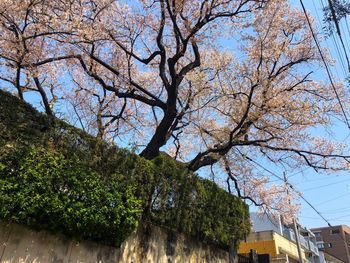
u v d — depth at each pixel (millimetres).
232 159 13062
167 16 10852
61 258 5992
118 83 12438
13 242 5371
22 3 7395
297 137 12031
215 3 10125
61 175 5996
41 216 5531
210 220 10328
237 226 11680
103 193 6508
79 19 8148
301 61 11625
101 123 11781
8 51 8438
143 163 8266
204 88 11180
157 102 10492
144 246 7863
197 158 10578
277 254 24562
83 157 6891
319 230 62625
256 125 11258
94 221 6148
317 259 40656
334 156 11508
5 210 5086
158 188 8547
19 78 8648
